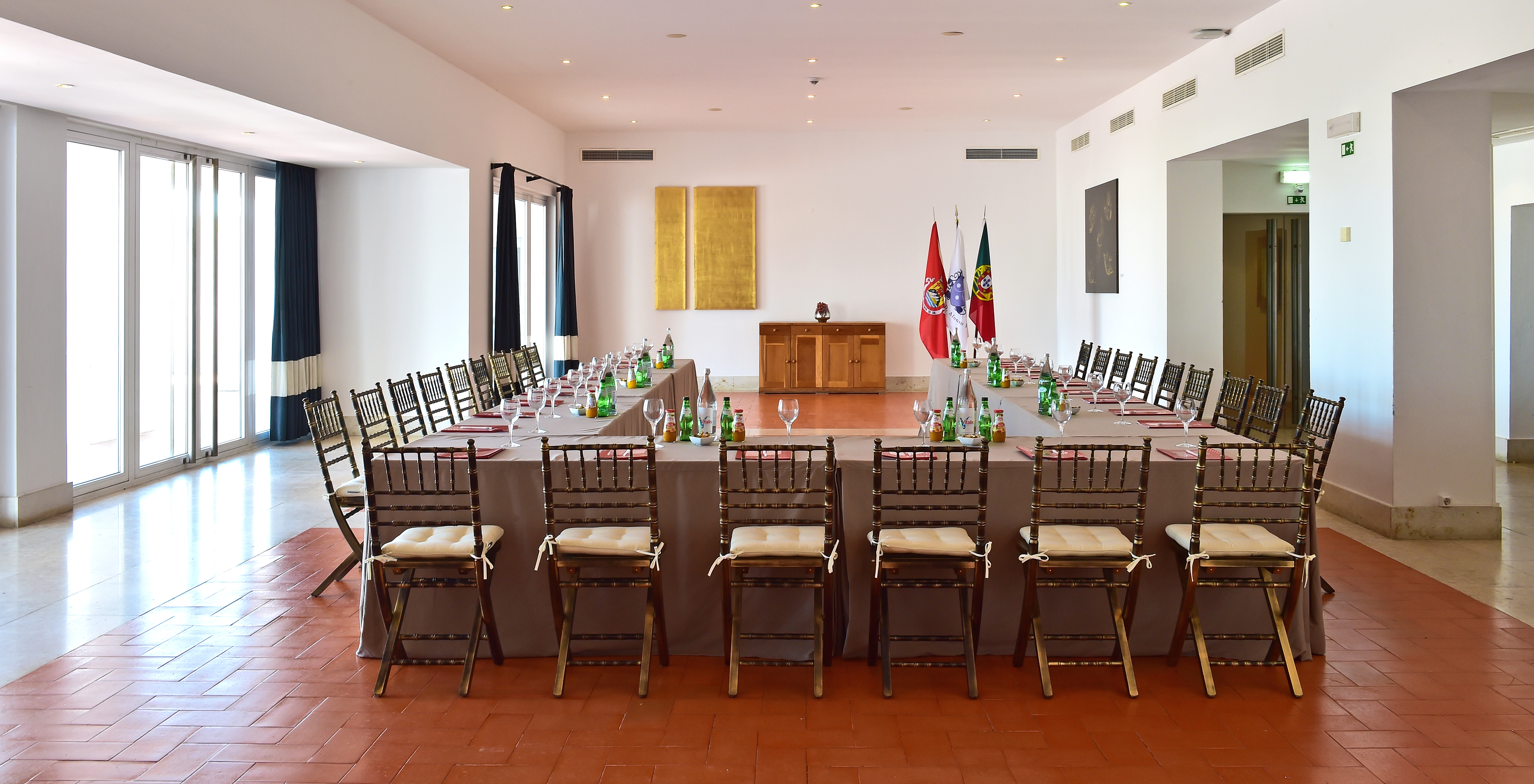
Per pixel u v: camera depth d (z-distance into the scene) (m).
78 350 7.26
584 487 3.83
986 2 7.51
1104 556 3.75
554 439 4.94
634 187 14.28
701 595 4.17
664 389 8.28
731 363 14.50
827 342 14.13
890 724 3.55
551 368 13.91
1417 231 6.18
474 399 7.36
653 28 8.27
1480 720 3.57
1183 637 3.98
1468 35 5.48
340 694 3.81
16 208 6.38
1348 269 6.69
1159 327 10.09
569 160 14.27
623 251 14.37
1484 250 6.18
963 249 11.94
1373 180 6.38
